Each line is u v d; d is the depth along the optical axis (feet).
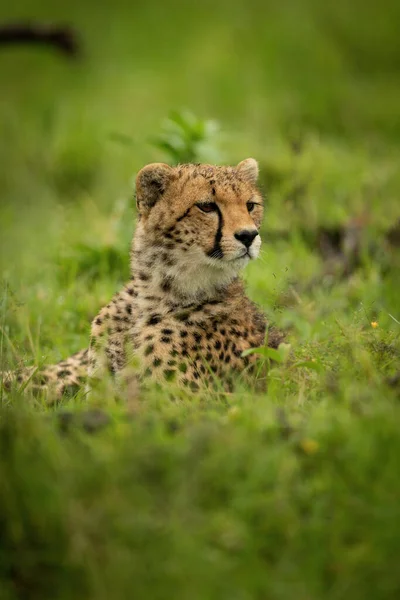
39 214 61.62
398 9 110.32
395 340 31.65
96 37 106.22
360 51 104.27
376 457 23.00
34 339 39.45
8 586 21.53
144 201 34.17
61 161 68.64
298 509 22.49
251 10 109.50
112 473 22.38
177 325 32.91
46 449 23.09
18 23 66.90
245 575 21.08
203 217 33.24
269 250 47.34
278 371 29.91
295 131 66.08
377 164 63.16
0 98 94.17
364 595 21.13
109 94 90.58
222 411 27.43
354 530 21.98
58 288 44.60
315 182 55.77
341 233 48.83
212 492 22.57
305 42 97.40
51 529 21.85
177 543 21.17
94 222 54.03
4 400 31.14
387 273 44.98
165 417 26.20
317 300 40.70
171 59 98.89
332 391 27.27
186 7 112.27
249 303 35.68
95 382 32.55
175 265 33.53
